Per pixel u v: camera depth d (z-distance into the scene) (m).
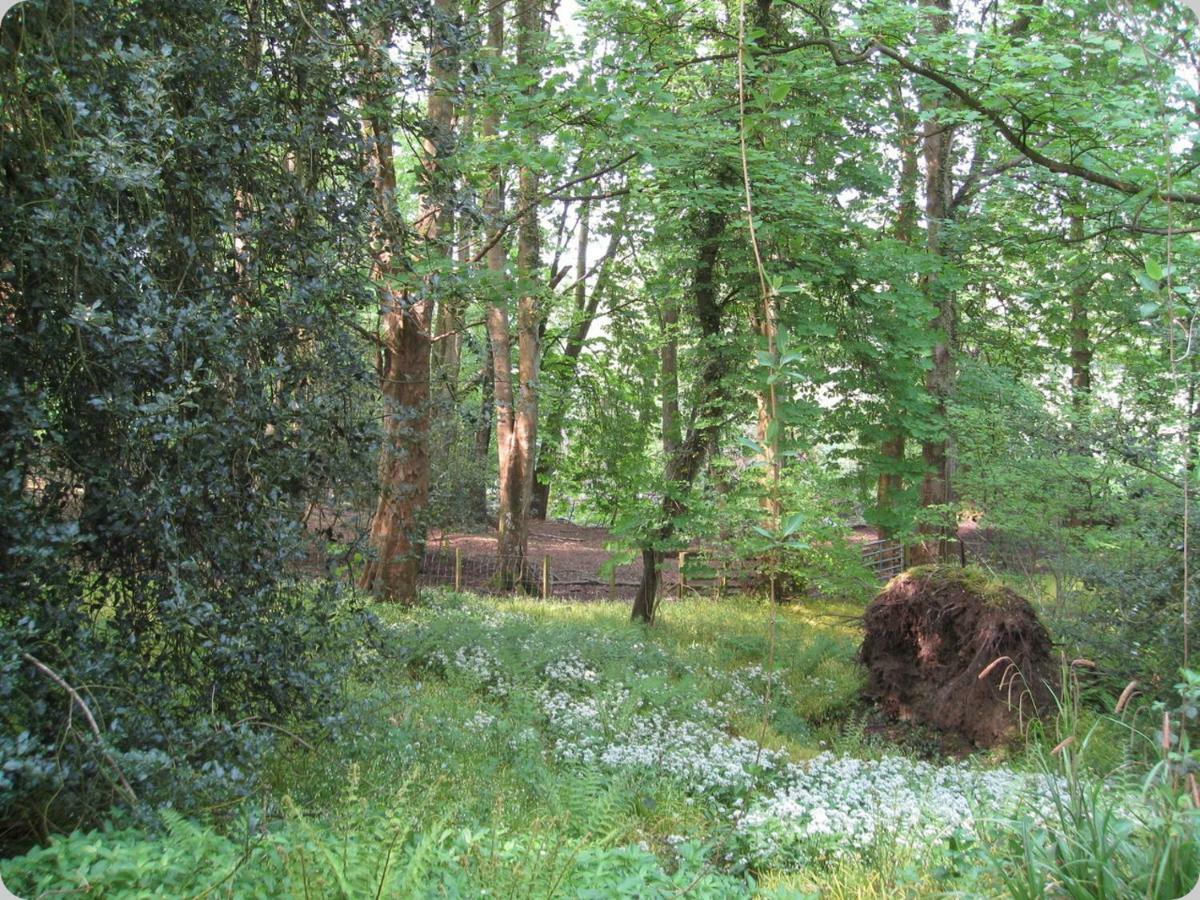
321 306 5.53
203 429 4.58
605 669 10.29
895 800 6.39
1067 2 9.85
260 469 5.10
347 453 5.64
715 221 12.62
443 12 6.18
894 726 10.34
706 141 10.48
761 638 12.90
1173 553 8.80
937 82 9.08
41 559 4.07
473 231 7.45
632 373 17.89
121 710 4.32
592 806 5.47
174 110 5.04
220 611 4.95
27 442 4.18
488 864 3.72
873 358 11.66
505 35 14.69
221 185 5.11
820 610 16.27
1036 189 12.83
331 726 5.44
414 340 12.06
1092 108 8.86
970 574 10.50
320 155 5.80
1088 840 3.51
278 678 5.27
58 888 3.25
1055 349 18.22
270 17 5.73
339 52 5.77
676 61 10.42
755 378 11.42
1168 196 4.31
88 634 4.40
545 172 9.93
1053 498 10.77
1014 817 4.17
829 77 10.42
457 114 9.73
